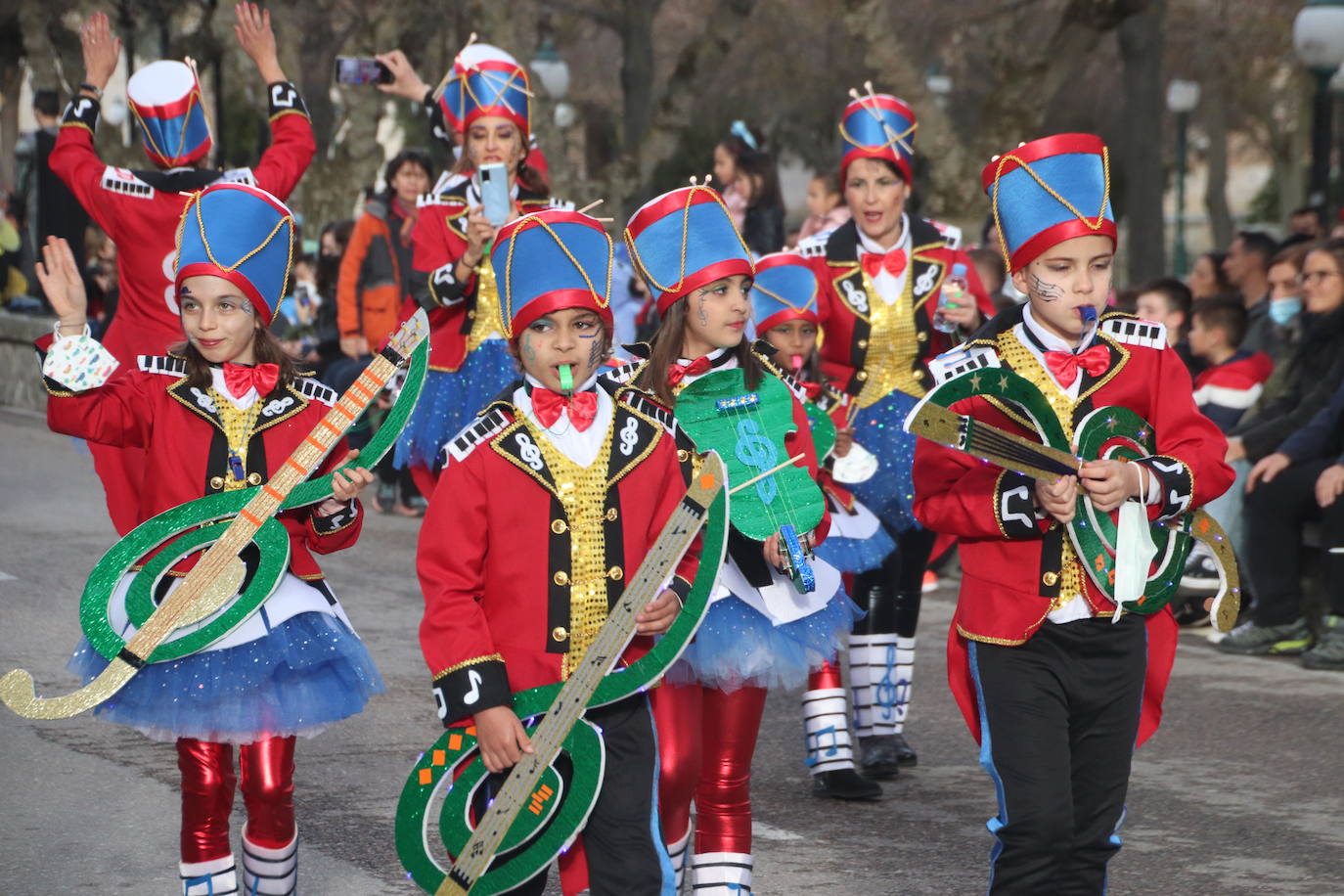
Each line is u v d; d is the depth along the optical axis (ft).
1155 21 88.79
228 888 16.08
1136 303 39.47
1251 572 32.68
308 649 15.78
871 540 22.89
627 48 99.81
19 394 70.85
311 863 19.97
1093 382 15.94
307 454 15.83
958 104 114.52
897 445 24.63
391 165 45.70
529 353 14.71
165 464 16.43
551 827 13.70
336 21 89.56
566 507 14.52
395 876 19.54
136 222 27.30
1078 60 62.54
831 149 123.95
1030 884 15.12
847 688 29.14
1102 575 15.31
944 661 31.37
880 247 25.45
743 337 18.17
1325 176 51.52
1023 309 16.43
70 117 27.99
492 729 13.80
